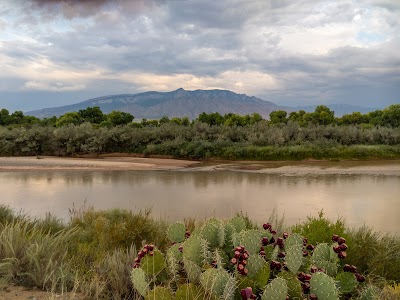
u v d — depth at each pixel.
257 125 41.09
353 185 20.05
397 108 52.34
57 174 24.83
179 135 36.91
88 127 39.62
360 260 4.84
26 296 4.03
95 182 21.27
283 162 30.97
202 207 14.35
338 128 40.59
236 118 51.22
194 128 38.81
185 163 30.52
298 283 3.12
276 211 13.61
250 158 32.47
